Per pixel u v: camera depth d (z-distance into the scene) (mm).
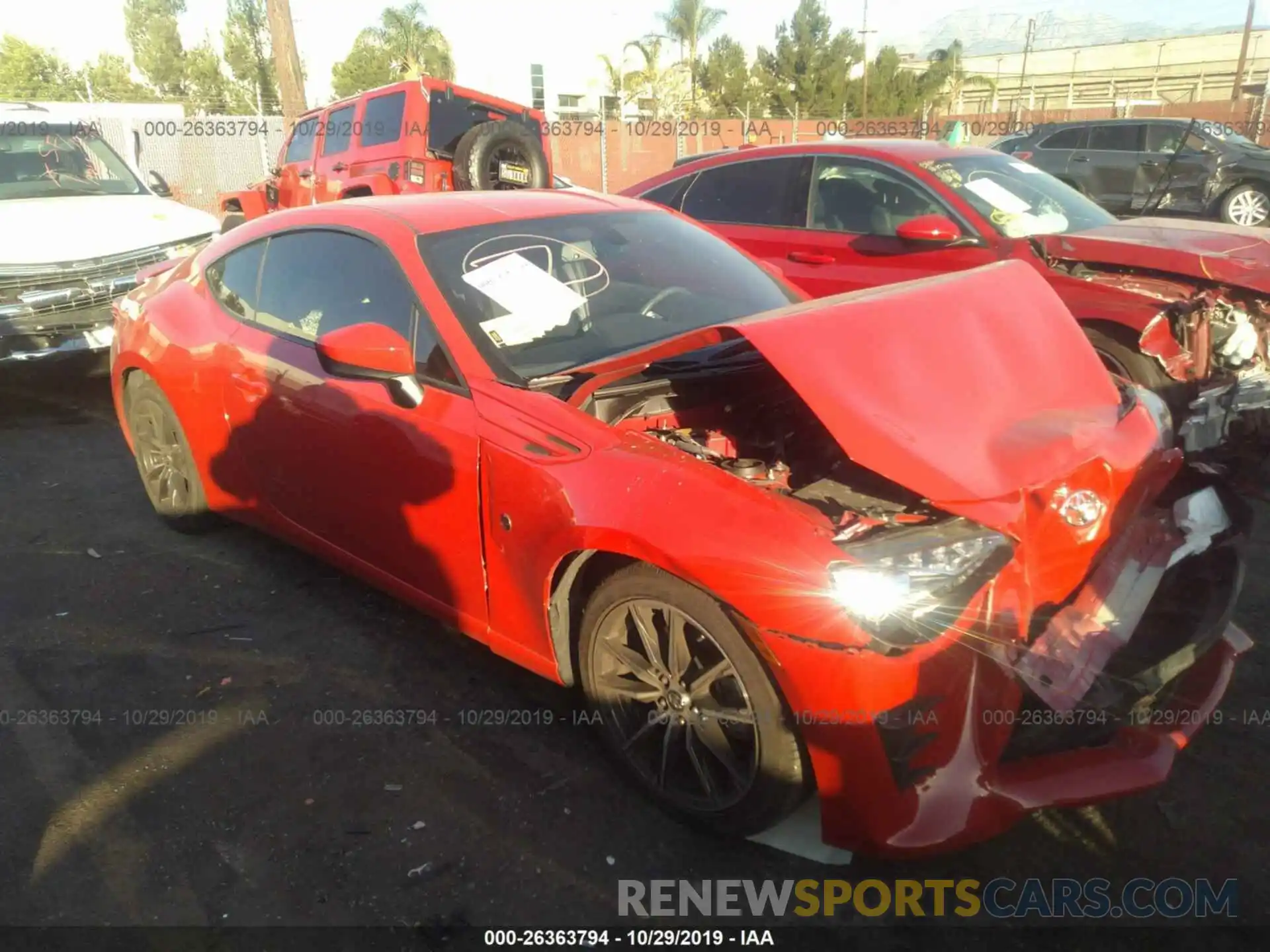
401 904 2309
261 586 3877
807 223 5875
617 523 2357
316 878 2393
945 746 2133
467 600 2943
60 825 2580
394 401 2926
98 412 6395
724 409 3045
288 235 3658
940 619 2104
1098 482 2420
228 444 3799
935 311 2756
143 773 2783
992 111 37781
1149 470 2592
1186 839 2471
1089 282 4785
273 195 11172
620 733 2635
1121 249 4805
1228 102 26500
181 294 4152
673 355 2658
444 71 31906
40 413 6391
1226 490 2768
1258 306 4527
